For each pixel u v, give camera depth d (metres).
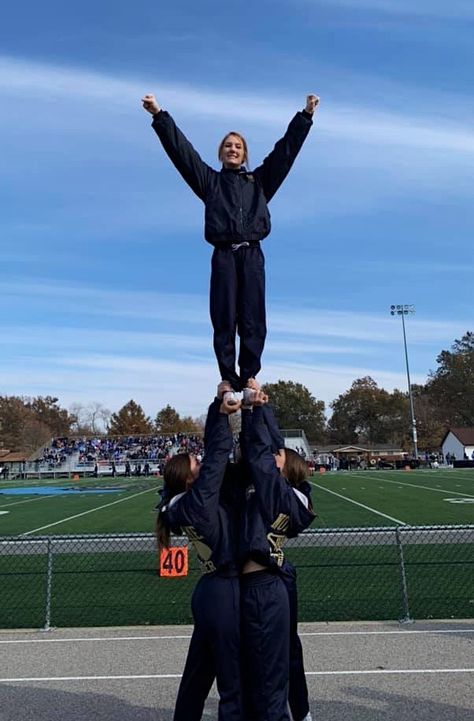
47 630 6.90
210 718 4.45
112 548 12.22
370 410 95.19
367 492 25.95
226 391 3.30
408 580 9.13
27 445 100.88
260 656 3.05
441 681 4.93
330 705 4.48
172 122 3.63
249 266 3.53
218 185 3.63
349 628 6.67
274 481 3.16
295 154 3.69
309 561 10.61
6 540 7.26
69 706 4.62
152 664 5.61
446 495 23.36
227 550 3.13
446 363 78.31
